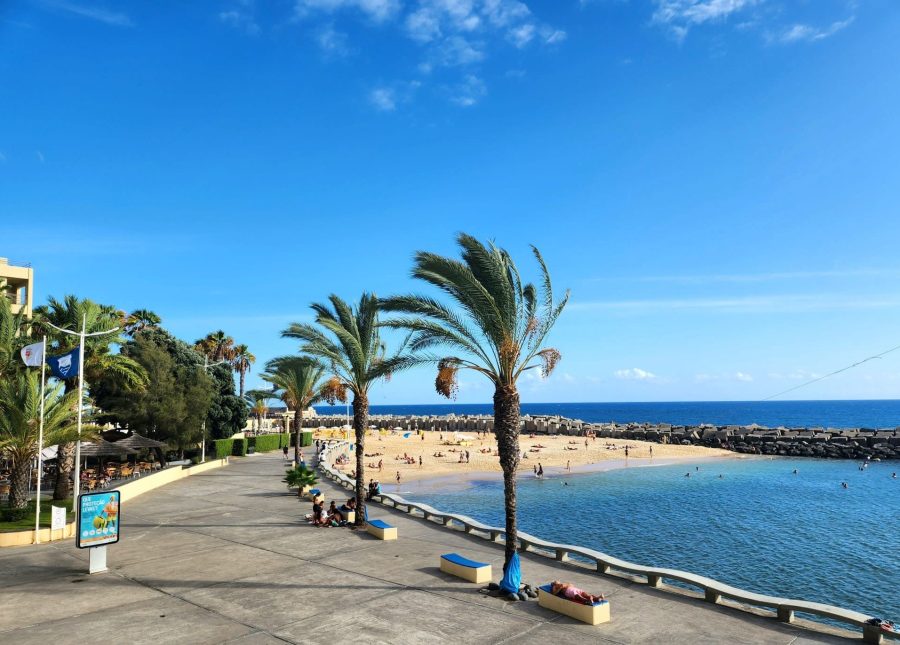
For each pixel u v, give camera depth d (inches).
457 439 4025.6
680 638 477.4
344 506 987.9
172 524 964.6
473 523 868.6
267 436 2650.1
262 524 962.1
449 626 503.2
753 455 3503.9
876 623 469.1
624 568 635.5
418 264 646.5
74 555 757.9
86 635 484.4
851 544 1213.1
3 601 573.0
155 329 1908.2
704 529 1353.3
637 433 4301.2
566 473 2477.9
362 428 959.0
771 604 521.3
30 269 2074.3
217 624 509.0
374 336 1014.4
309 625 505.7
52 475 1456.7
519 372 631.2
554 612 538.9
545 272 661.9
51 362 951.0
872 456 3316.9
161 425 1649.9
